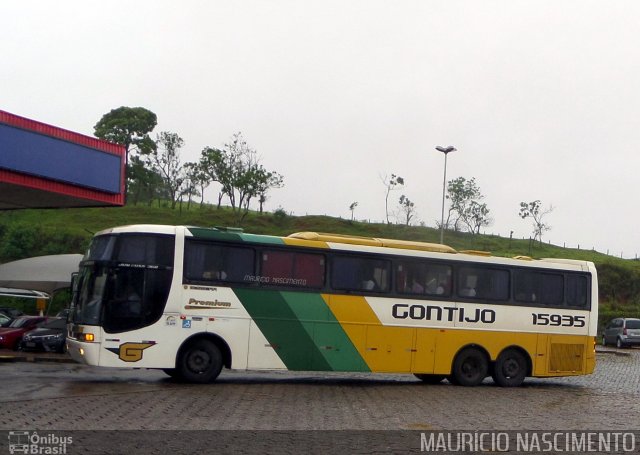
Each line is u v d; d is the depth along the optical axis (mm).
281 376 22984
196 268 18328
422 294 20578
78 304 18109
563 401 18281
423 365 20359
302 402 15922
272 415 13758
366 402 16469
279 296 18984
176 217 61812
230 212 65938
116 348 17469
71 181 22312
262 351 18688
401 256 20453
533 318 21953
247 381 20219
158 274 18000
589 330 22688
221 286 18484
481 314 21266
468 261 21312
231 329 18469
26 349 27984
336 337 19406
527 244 74500
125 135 58844
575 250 76938
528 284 22062
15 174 20906
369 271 20047
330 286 19531
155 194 69812
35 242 50656
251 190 60938
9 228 51844
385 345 19938
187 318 18094
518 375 21781
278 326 18875
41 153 21484
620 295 62750
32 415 12648
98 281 17812
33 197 23438
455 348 20859
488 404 17078
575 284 22719
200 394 16344
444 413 15125
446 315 20781
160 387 17375
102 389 16641
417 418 14211
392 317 20094
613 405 17688
